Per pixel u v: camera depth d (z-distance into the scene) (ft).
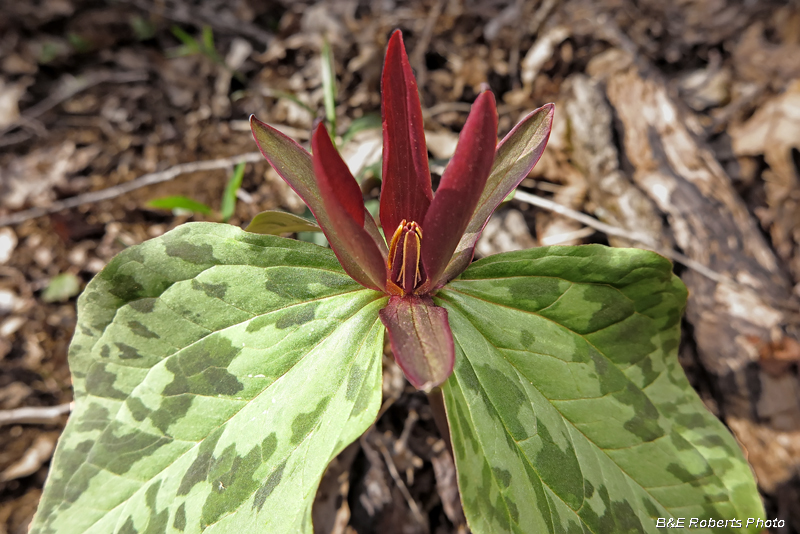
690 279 0.77
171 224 0.97
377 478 0.67
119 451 0.46
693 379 0.73
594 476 0.47
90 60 1.29
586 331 0.50
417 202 0.48
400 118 0.46
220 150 1.06
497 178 0.49
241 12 1.37
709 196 0.81
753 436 0.67
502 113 1.03
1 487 0.72
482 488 0.42
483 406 0.46
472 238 0.49
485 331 0.49
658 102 0.89
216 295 0.48
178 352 0.48
